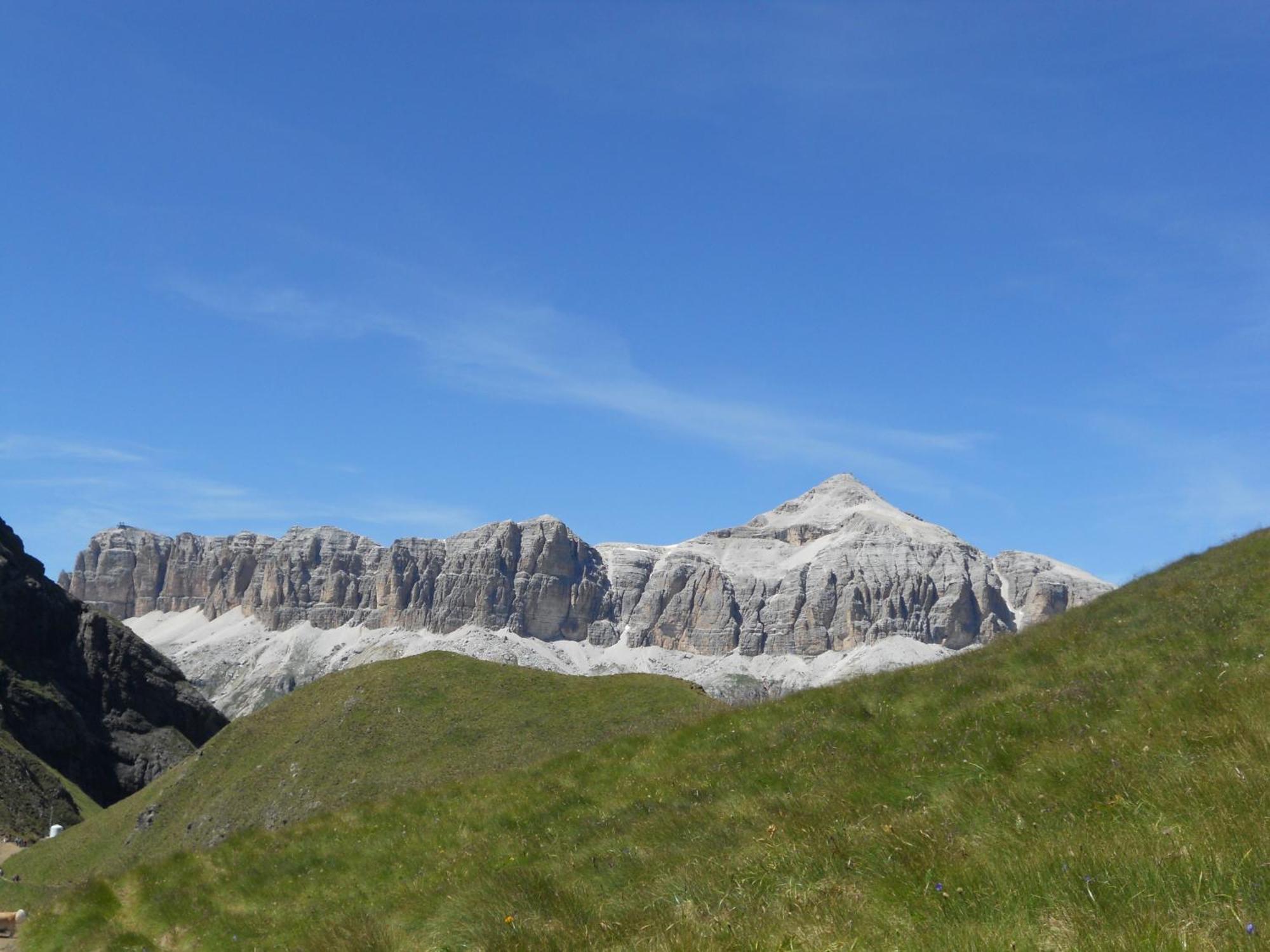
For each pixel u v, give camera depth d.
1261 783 12.83
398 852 26.44
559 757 31.36
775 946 12.11
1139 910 10.28
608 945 14.40
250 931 24.08
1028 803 15.41
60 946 26.91
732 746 27.28
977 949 10.45
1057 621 33.66
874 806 18.30
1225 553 36.12
